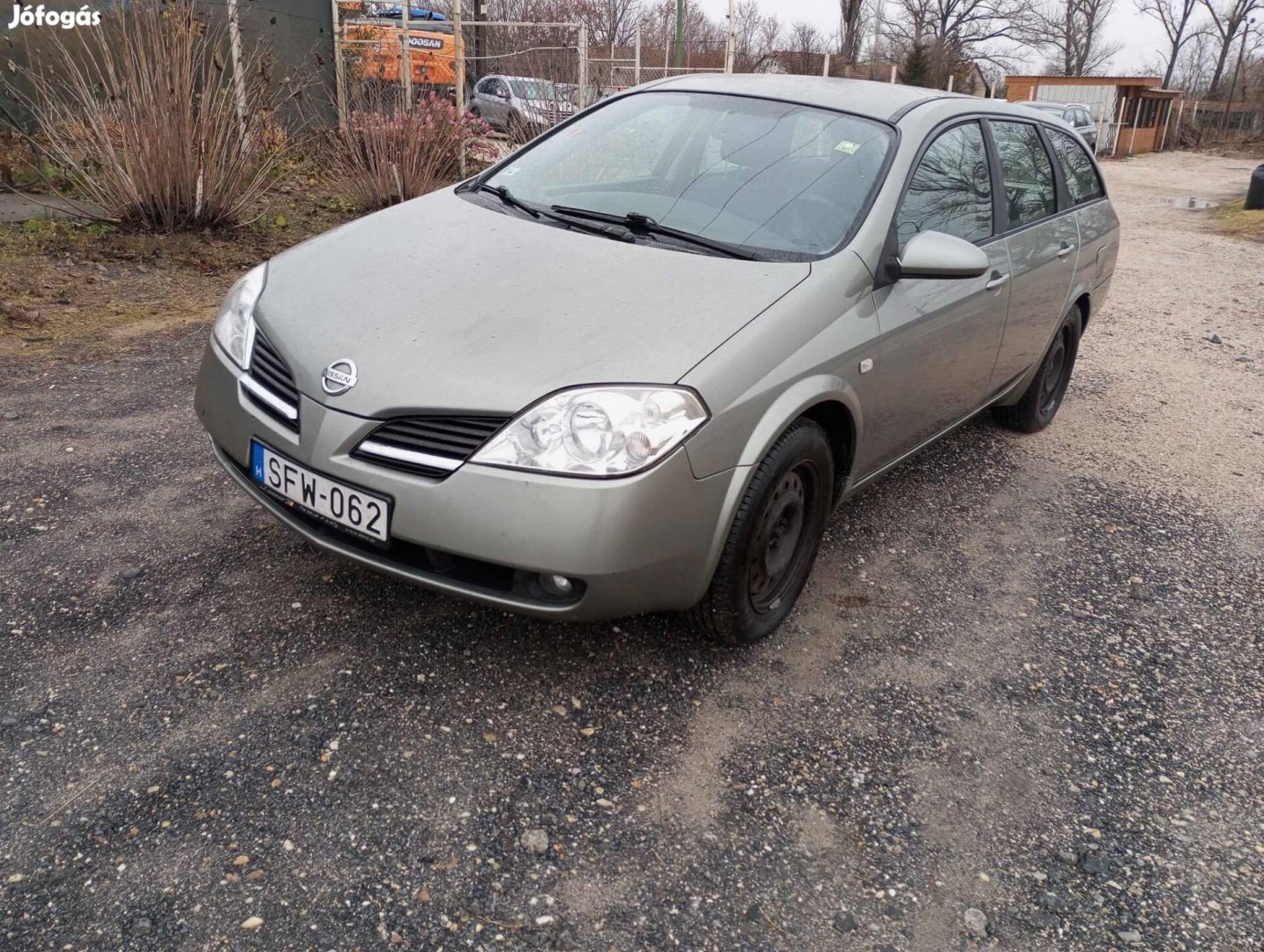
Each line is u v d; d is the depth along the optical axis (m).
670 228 3.01
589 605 2.31
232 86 7.28
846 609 3.19
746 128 3.40
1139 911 2.13
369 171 8.60
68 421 3.94
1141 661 3.09
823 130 3.36
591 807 2.23
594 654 2.76
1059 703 2.83
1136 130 39.97
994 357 3.96
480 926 1.90
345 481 2.36
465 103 11.59
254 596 2.87
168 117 6.64
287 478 2.48
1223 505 4.40
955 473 4.46
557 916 1.95
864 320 2.88
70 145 6.84
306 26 9.99
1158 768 2.60
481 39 13.75
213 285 6.14
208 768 2.21
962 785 2.44
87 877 1.91
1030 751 2.61
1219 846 2.34
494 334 2.43
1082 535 3.96
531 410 2.24
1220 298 9.18
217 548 3.10
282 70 9.44
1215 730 2.79
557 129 3.81
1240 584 3.68
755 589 2.76
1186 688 2.97
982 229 3.72
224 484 3.53
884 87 3.79
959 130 3.71
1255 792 2.55
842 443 3.01
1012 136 4.19
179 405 4.22
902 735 2.60
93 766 2.18
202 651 2.61
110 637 2.62
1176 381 6.37
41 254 6.15
